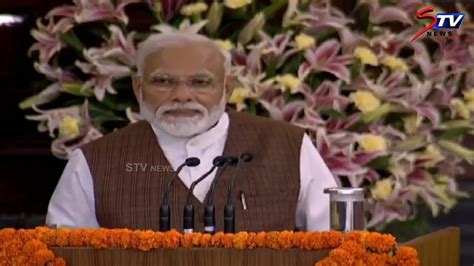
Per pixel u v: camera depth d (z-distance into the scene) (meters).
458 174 11.48
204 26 10.79
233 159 7.70
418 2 11.03
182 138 9.09
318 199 9.24
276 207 8.99
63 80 11.08
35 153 12.30
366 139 10.62
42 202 12.39
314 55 10.66
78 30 11.20
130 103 11.02
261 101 10.57
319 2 10.96
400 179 10.82
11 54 12.30
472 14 11.43
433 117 10.83
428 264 7.01
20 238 6.54
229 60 9.01
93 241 6.45
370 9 11.02
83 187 9.19
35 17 12.26
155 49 8.81
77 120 10.88
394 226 11.16
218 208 8.79
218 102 8.89
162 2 10.93
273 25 11.03
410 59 11.07
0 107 12.30
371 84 10.79
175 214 8.80
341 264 6.09
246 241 6.31
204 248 6.36
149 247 6.38
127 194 8.99
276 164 9.16
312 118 10.59
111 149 9.21
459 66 11.08
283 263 6.29
